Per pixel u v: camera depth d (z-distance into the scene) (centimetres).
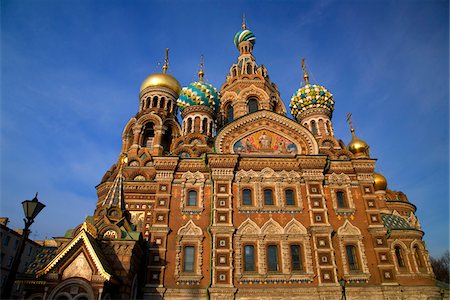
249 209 2816
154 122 4341
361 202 2927
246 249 2686
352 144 3984
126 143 4384
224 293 2472
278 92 4616
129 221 2784
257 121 3269
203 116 4297
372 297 2545
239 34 5262
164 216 2786
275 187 2931
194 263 2647
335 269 2589
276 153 3144
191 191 2942
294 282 2556
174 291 2508
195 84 4506
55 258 2047
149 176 3797
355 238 2764
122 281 2214
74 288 1991
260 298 2486
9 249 4853
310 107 4506
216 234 2678
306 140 3189
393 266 2669
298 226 2770
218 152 3095
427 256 2894
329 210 2875
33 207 1364
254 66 4806
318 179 2934
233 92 4309
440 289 2866
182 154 3556
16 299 3944
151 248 2644
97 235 2373
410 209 4156
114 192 2819
